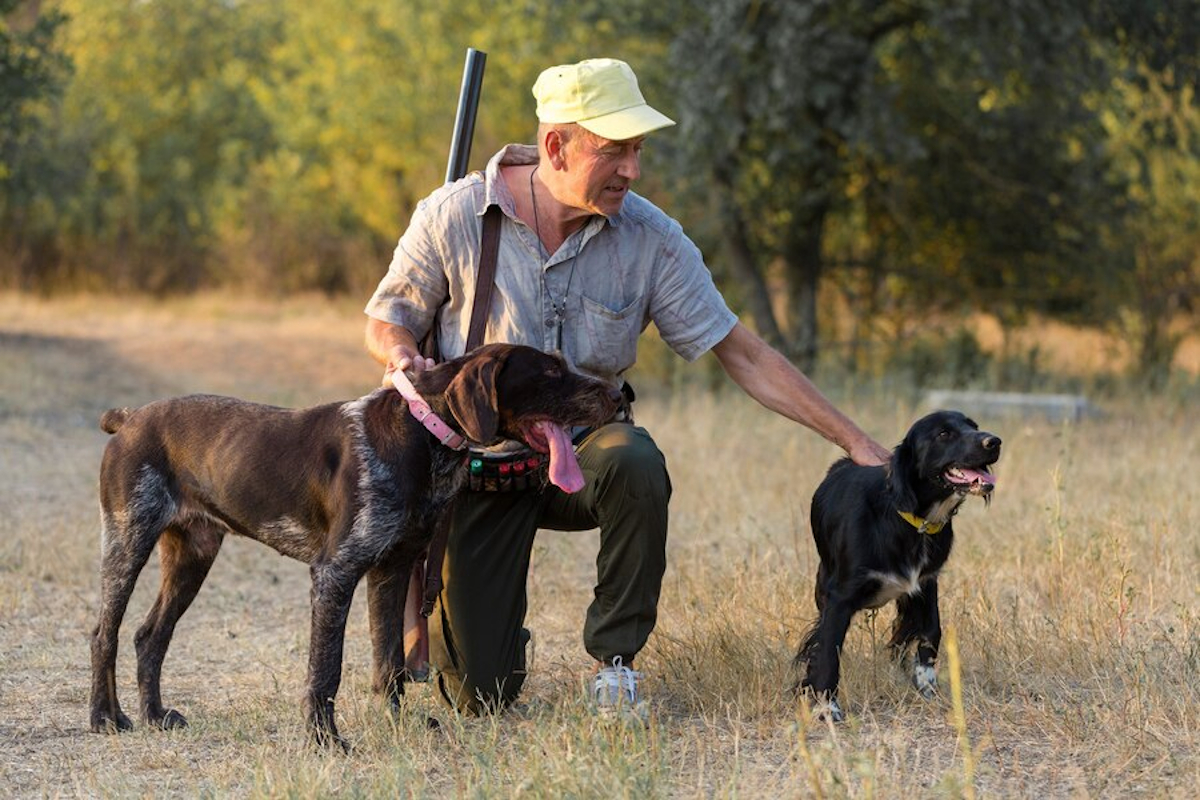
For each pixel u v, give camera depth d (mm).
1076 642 7961
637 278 7242
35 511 13555
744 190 25047
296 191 43031
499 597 7332
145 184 43969
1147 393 21547
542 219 7121
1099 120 25328
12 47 25625
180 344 31000
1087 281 25562
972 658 7898
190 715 7734
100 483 7367
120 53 45375
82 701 8016
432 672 7711
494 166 7094
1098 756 6371
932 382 23953
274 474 6961
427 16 34656
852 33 23453
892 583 7234
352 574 6727
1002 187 24984
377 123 37562
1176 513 11414
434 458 6738
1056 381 23906
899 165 24844
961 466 6934
